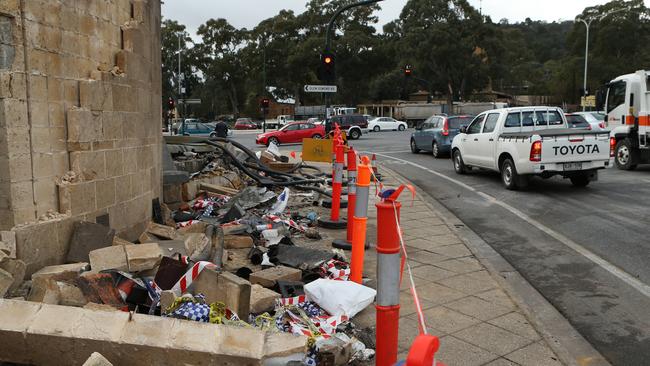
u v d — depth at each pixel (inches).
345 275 228.2
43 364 136.4
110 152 233.5
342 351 152.6
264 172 524.1
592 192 491.2
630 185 527.8
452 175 649.0
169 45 3452.3
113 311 141.9
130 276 184.4
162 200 340.8
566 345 181.0
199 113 3890.3
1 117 175.8
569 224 363.6
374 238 312.5
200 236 242.5
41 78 190.2
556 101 3371.1
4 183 178.7
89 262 196.5
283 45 3048.7
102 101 225.6
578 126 903.7
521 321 193.8
